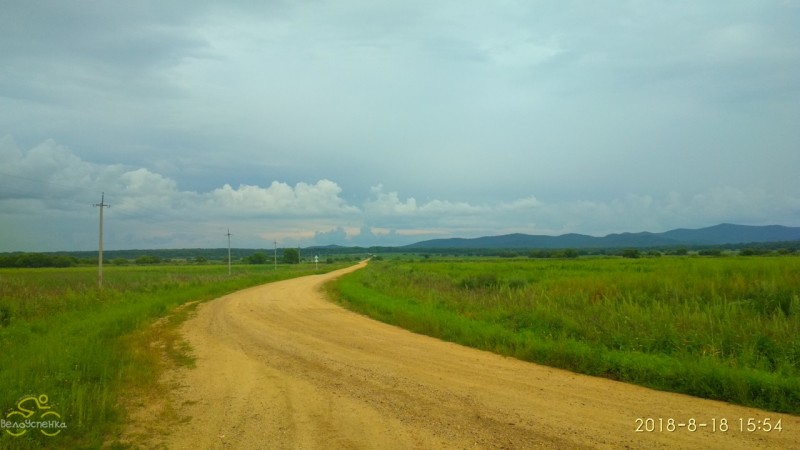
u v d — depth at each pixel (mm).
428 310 18578
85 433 6430
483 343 13031
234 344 13688
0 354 11516
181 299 26969
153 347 13219
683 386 8578
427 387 8875
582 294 19750
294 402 8047
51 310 20766
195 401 8156
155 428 6832
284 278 56500
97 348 11477
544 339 12625
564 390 8648
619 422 6902
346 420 7102
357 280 41750
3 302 19828
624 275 26531
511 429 6637
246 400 8195
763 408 7594
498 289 25859
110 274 54344
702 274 26062
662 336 11766
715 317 13688
